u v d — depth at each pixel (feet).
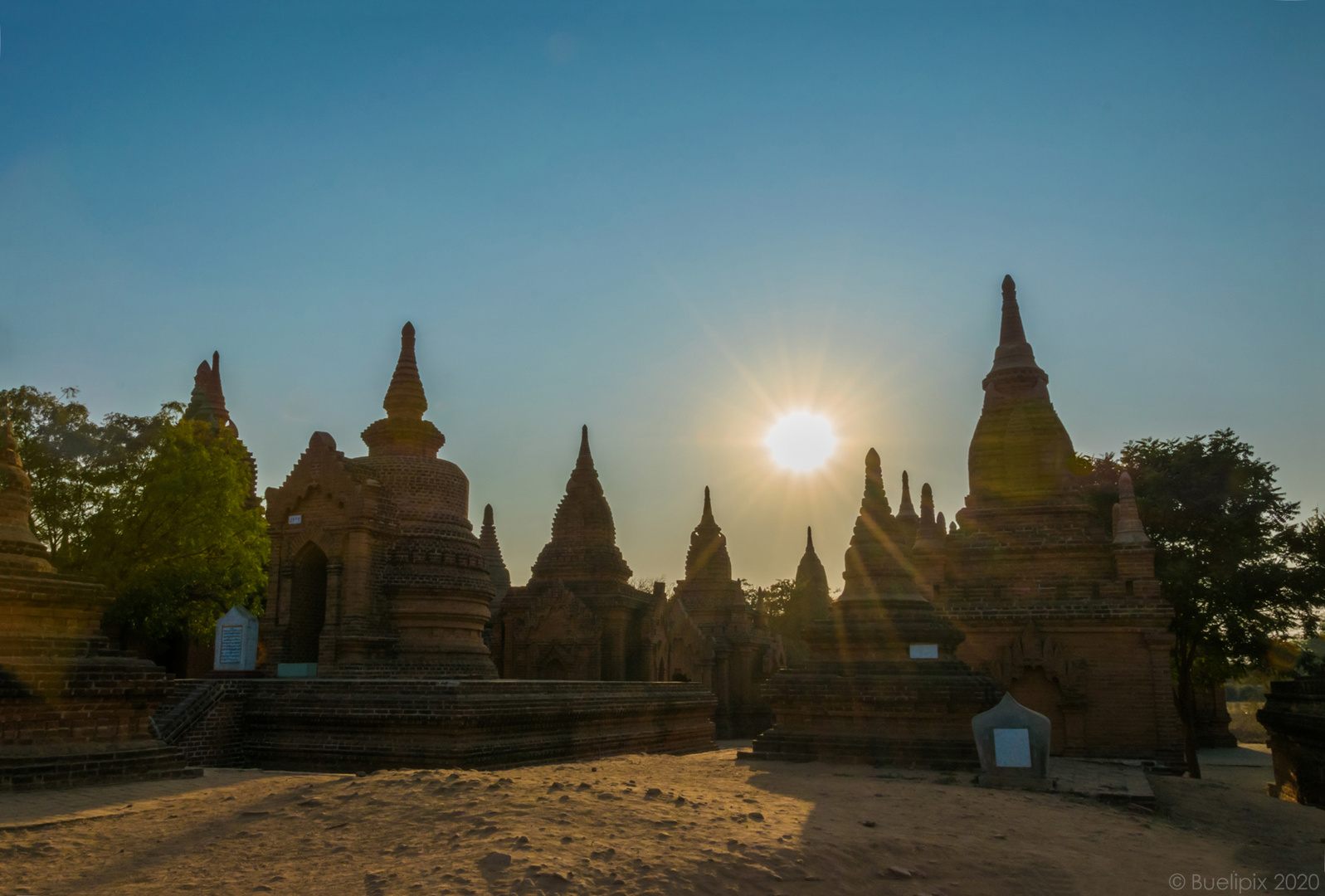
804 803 67.05
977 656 127.44
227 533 155.43
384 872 44.55
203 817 55.88
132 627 158.30
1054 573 132.98
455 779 62.03
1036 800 75.72
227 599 159.74
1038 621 126.11
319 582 138.72
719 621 215.72
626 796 61.36
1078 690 121.80
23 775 71.72
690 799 63.41
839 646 109.19
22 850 49.21
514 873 43.57
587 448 216.33
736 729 203.82
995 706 92.38
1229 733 218.79
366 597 129.29
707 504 230.27
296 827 52.65
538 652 194.08
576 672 190.29
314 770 100.78
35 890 42.98
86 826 54.80
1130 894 49.49
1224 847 65.82
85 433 150.00
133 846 50.34
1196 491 173.17
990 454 145.28
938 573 137.59
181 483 146.61
